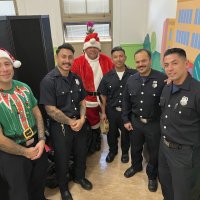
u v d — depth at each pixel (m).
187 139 1.47
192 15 1.97
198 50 1.87
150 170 2.23
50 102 1.87
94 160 2.76
